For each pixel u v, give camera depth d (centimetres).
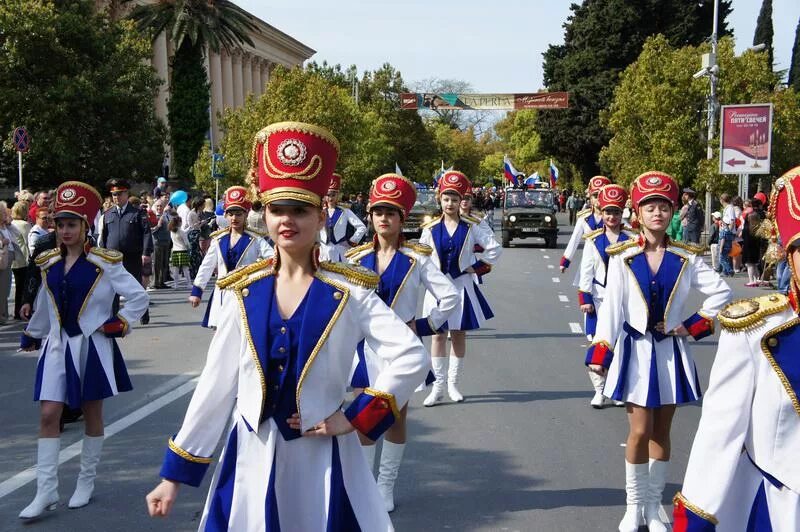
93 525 545
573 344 1217
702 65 2972
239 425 315
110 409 838
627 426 784
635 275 527
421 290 1744
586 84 5469
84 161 3353
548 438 744
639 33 5409
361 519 314
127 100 3291
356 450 323
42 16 3066
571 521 554
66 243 583
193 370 1027
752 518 292
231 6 4184
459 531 538
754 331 289
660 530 518
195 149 4303
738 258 2275
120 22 3466
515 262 2655
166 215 1917
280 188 307
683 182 3139
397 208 637
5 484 626
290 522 308
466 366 1059
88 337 577
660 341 527
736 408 289
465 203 977
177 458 312
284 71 4250
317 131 309
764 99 3039
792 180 287
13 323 1378
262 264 323
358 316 319
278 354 307
